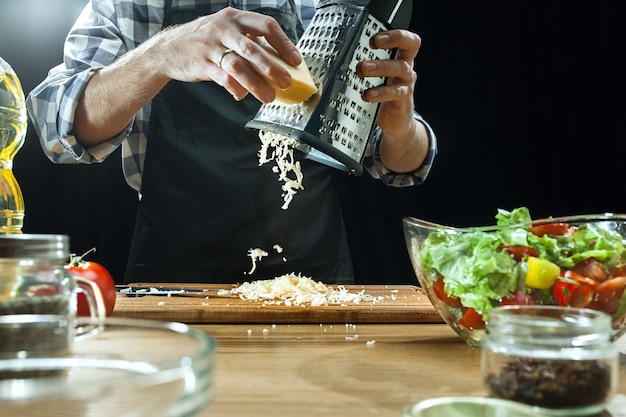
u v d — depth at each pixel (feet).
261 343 3.56
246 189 7.21
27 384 1.84
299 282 5.29
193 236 7.18
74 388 1.49
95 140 6.53
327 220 7.41
